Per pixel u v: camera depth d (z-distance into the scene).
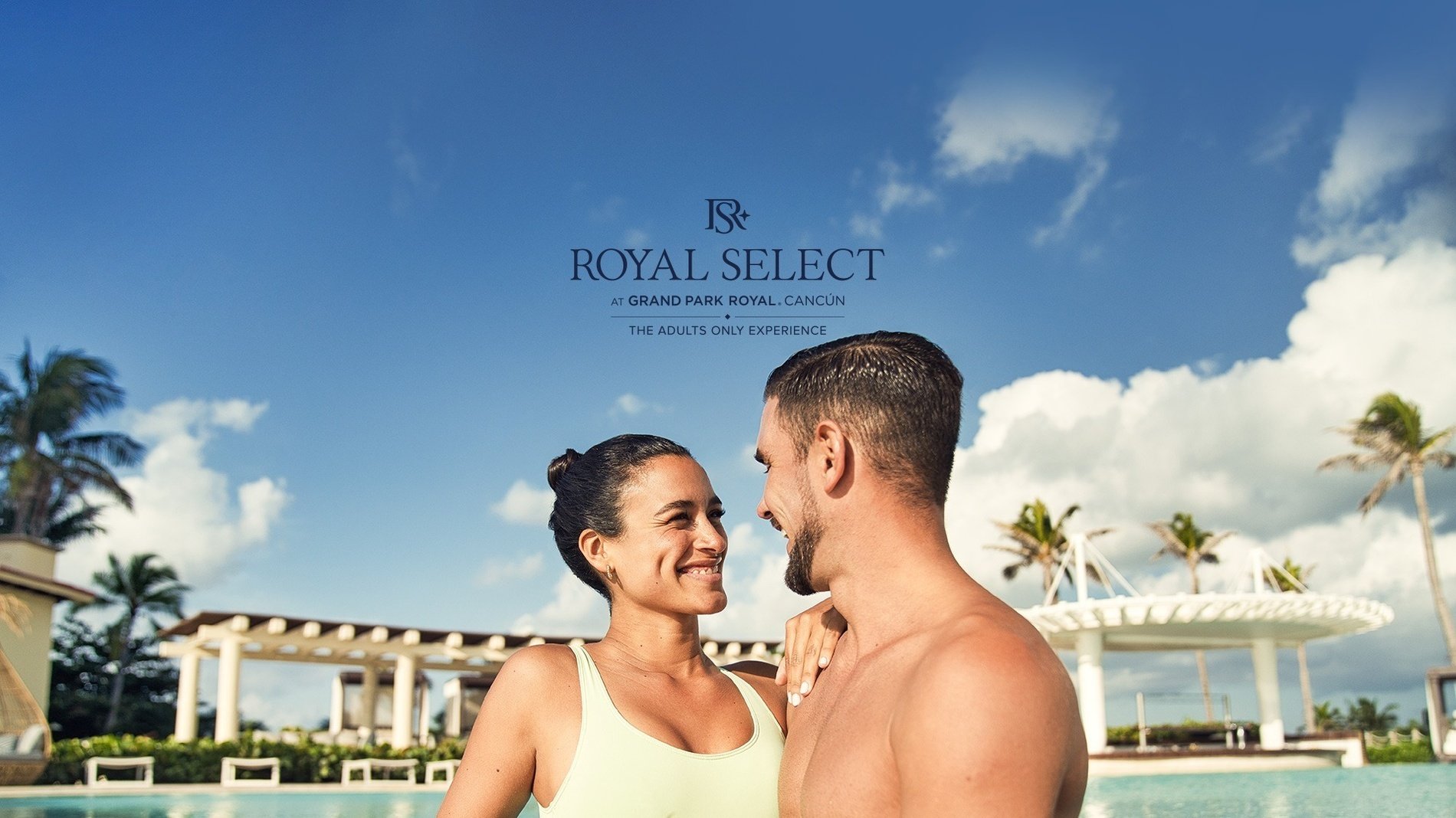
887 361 1.11
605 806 1.60
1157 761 21.84
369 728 23.97
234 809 12.00
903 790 0.90
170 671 41.97
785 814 1.21
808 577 1.18
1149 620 22.34
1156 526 42.19
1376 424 36.38
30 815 10.98
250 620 20.30
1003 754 0.83
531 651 1.71
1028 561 40.38
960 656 0.88
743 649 23.47
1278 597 21.86
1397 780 16.30
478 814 1.62
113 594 41.12
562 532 1.87
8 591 18.95
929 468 1.10
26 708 15.37
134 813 11.15
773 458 1.20
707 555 1.77
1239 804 11.44
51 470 34.25
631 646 1.79
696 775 1.64
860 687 1.05
